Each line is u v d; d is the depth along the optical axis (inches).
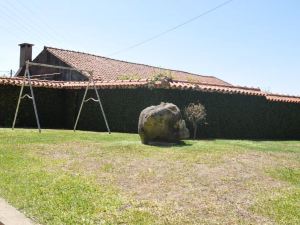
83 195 262.4
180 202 255.1
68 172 325.4
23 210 235.1
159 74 617.0
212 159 381.4
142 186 289.9
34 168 335.3
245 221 225.6
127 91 665.0
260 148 487.2
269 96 753.0
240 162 376.5
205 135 631.2
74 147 435.8
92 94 736.3
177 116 479.2
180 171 332.2
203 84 651.5
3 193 265.4
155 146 449.1
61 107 806.5
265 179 323.9
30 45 1077.8
